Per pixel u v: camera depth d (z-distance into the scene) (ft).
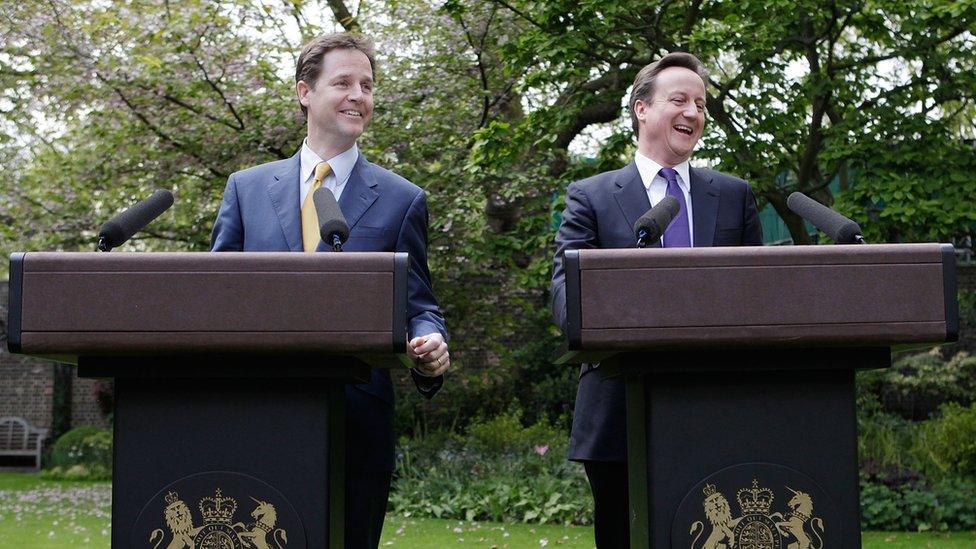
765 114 24.30
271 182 8.19
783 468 5.76
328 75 7.99
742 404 5.79
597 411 8.93
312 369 5.64
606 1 23.20
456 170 27.68
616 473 9.09
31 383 51.72
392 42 28.63
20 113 29.68
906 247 5.40
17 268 5.29
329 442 5.73
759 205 26.63
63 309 5.27
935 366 36.86
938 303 5.39
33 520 24.95
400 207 8.14
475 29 28.50
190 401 5.71
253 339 5.25
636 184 9.03
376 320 5.27
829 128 23.40
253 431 5.70
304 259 5.29
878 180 22.21
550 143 26.40
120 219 6.38
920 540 20.31
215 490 5.68
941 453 25.68
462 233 28.58
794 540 5.74
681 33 24.95
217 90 27.71
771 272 5.35
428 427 38.63
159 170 29.58
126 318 5.26
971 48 23.29
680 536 5.74
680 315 5.32
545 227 28.40
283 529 5.66
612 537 9.20
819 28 24.93
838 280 5.37
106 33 27.96
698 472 5.77
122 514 5.66
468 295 31.01
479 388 37.29
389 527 22.29
